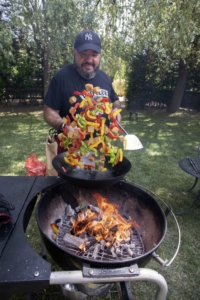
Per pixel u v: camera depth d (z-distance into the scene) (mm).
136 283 1479
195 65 5965
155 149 3869
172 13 3523
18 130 4672
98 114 962
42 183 1155
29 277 651
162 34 3773
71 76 1508
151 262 1633
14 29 5516
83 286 969
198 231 1952
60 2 4035
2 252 733
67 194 1179
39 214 925
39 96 7066
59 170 936
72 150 970
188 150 3889
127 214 1186
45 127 4941
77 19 4371
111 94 1744
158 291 759
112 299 1342
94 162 1056
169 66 6484
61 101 1526
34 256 723
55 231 1031
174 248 1762
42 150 3617
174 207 2270
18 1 4594
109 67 5668
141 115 6520
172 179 2830
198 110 7145
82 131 952
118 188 1213
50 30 4539
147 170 3055
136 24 3992
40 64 6605
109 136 976
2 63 6039
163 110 7203
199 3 3523
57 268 1540
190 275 1547
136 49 4734
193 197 2455
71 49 4824
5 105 6781
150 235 1005
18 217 903
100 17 4398
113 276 663
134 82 7164
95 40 1398
